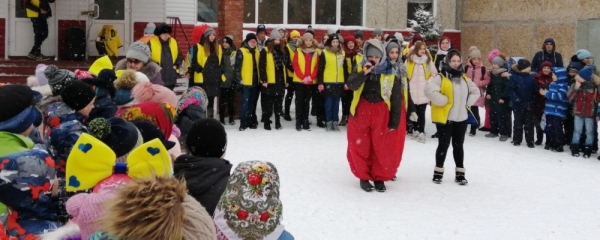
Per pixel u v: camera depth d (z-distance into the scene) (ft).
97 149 10.64
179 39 54.24
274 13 62.13
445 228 21.01
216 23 58.13
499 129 37.99
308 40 39.11
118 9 49.78
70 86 15.15
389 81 24.93
